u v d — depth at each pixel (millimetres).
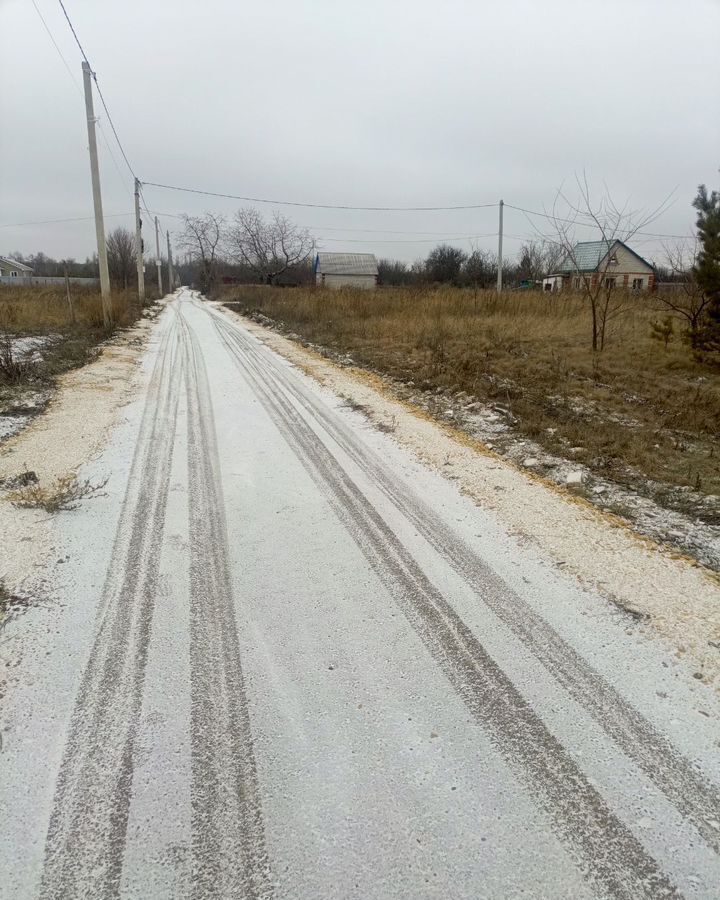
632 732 2350
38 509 4250
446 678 2648
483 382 8945
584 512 4402
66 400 7652
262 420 6898
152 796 2039
